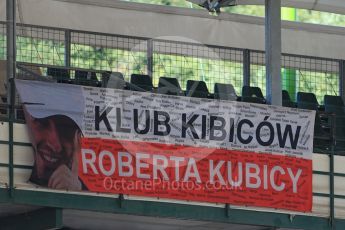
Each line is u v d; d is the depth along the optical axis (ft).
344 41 114.21
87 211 72.69
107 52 100.68
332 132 81.66
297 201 77.82
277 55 83.76
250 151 76.84
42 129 70.90
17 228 73.82
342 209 79.77
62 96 71.92
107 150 72.33
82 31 94.17
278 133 78.07
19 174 69.97
